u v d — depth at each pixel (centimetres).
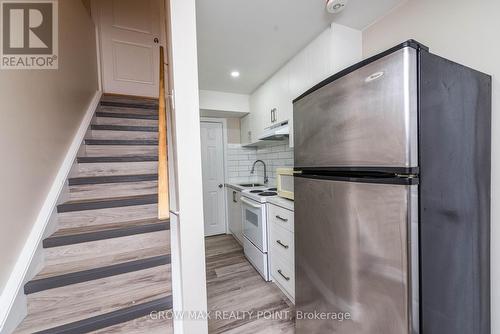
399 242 78
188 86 113
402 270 77
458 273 92
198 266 116
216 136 377
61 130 176
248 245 266
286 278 190
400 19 147
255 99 309
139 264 132
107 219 164
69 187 172
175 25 111
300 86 202
